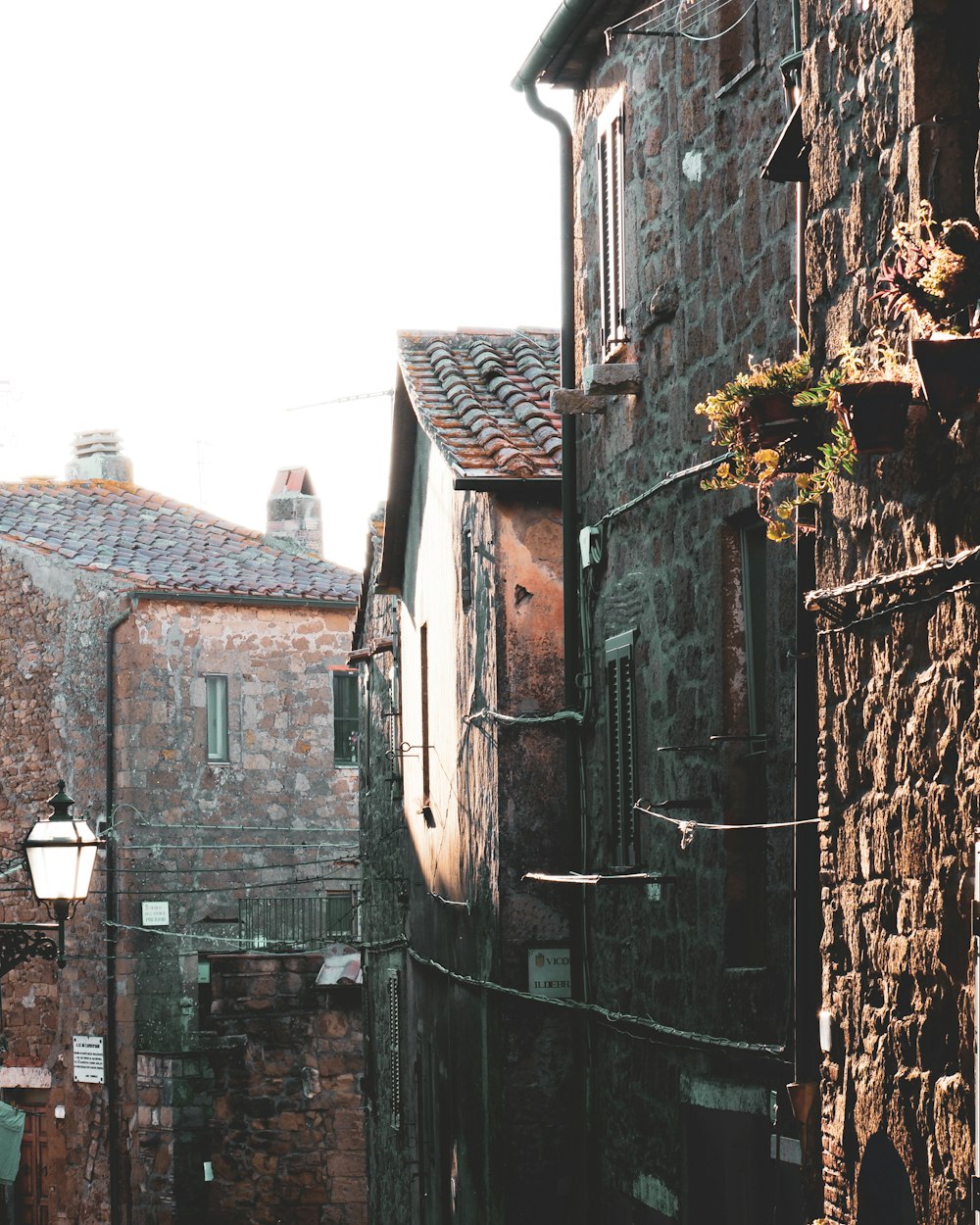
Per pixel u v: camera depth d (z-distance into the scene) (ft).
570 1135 44.45
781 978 30.86
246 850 101.86
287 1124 93.45
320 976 93.71
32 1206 103.04
